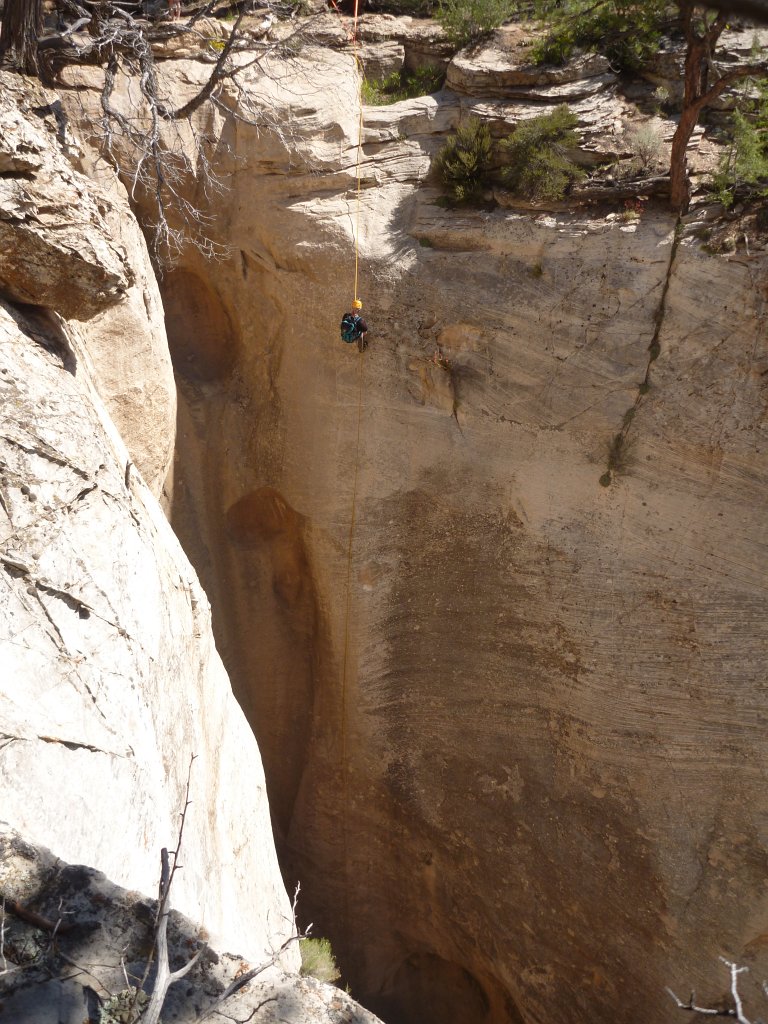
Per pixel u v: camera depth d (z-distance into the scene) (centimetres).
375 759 1523
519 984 1447
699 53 1061
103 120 1177
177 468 1491
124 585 767
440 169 1335
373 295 1349
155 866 643
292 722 1627
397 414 1391
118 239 1023
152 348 1130
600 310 1250
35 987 399
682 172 1180
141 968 411
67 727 622
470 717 1423
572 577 1297
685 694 1227
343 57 1428
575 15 1266
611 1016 1348
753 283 1164
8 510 684
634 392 1238
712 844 1219
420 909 1574
